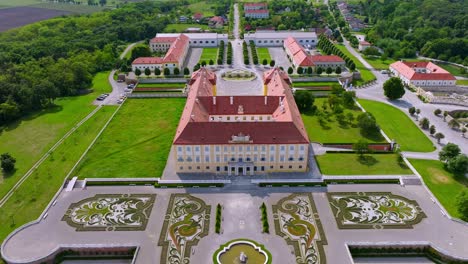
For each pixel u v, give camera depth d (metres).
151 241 129.62
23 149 188.50
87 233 133.38
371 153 180.00
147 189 156.38
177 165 165.25
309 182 158.62
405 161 173.12
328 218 139.38
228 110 186.75
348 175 162.75
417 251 127.00
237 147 161.25
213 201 149.25
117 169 169.00
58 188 157.38
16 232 133.50
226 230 134.25
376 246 126.81
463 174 164.12
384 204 146.50
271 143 160.00
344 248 125.88
